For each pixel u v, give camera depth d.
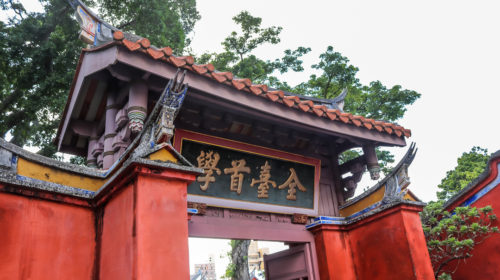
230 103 7.43
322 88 20.11
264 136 9.24
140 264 4.24
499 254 9.75
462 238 10.54
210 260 93.00
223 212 8.36
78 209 5.53
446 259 10.48
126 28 18.09
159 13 16.53
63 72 15.77
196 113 8.32
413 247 8.17
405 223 8.35
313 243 9.45
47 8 16.98
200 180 8.10
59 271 4.96
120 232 4.82
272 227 8.92
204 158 8.25
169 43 17.39
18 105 16.66
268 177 9.13
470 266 10.34
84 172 5.88
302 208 9.52
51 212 5.16
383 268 8.62
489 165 10.35
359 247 9.33
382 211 8.82
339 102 12.26
